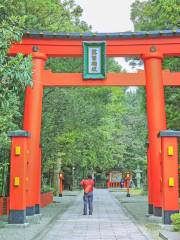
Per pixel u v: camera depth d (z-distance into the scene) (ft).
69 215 62.08
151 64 53.26
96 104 79.30
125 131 154.20
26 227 46.09
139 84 54.49
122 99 150.82
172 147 45.73
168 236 37.55
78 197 114.73
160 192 50.37
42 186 88.07
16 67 26.50
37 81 53.67
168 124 63.41
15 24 28.60
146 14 68.18
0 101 27.30
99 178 202.18
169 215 44.80
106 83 54.49
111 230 44.93
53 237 40.09
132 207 76.89
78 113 71.26
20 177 46.73
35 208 54.90
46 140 70.90
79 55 55.26
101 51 54.19
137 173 162.61
